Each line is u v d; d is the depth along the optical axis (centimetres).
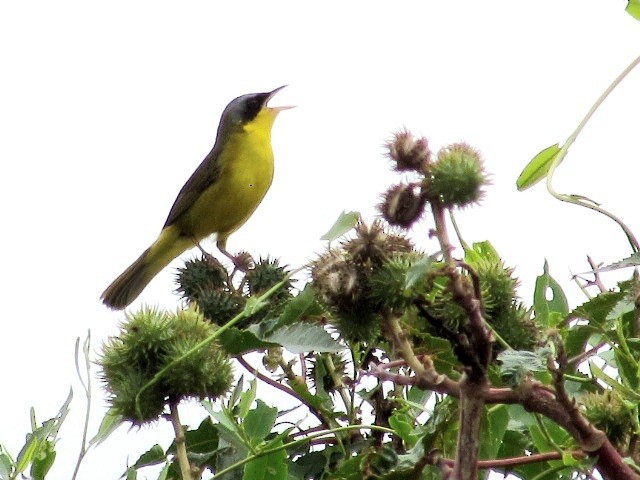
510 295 594
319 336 602
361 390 721
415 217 556
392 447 663
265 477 606
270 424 605
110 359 634
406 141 560
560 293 779
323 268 545
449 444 620
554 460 579
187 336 634
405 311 549
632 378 622
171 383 610
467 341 465
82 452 622
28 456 652
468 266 482
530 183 732
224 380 625
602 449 471
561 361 457
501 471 639
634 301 643
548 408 468
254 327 633
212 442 731
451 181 544
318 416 739
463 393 462
